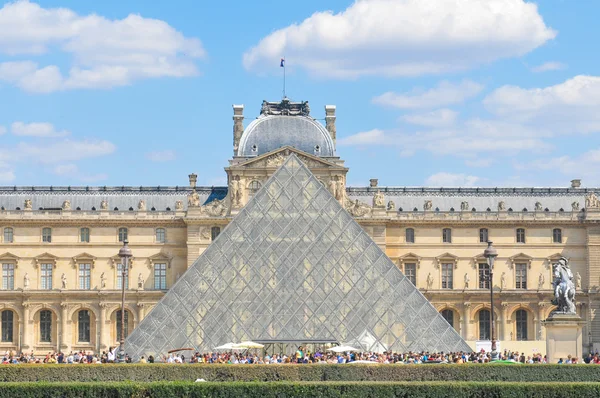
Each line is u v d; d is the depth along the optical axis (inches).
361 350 6176.2
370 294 6368.1
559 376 4552.2
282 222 6624.0
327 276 6441.9
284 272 6446.9
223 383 4111.7
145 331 6245.1
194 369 4591.5
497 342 7401.6
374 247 6525.6
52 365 4569.4
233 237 6560.0
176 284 6373.0
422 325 6230.3
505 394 4109.3
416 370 4579.2
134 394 4084.6
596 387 4094.5
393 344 6205.7
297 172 6791.3
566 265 5221.5
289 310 6348.4
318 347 6338.6
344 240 6560.0
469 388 4126.5
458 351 6141.7
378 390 4128.9
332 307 6348.4
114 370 4581.7
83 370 4569.4
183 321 6289.4
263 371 4586.6
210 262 6466.5
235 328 6289.4
